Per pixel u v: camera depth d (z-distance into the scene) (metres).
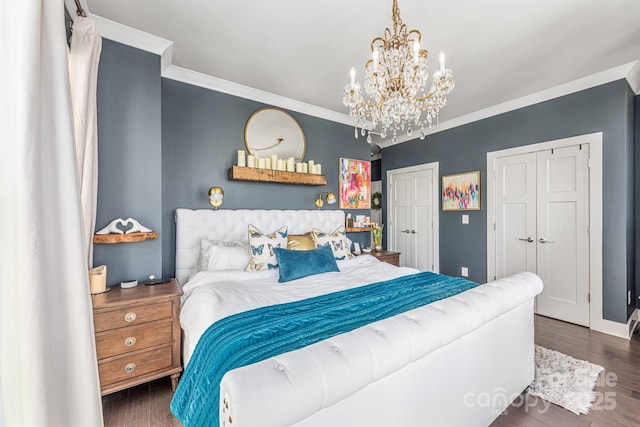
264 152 3.20
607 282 2.78
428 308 1.28
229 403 0.68
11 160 0.87
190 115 2.76
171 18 1.95
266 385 0.71
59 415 0.99
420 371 1.13
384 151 5.21
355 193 4.07
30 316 0.87
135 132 2.10
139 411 1.66
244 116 3.08
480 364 1.42
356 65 2.58
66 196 1.02
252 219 2.96
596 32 2.11
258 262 2.40
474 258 3.90
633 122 2.91
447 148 4.23
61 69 1.02
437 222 4.36
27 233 0.87
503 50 2.35
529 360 1.84
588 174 2.89
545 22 1.99
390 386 1.03
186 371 1.31
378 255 3.78
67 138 1.03
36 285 0.88
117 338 1.66
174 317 1.85
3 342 0.85
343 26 2.03
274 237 2.62
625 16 1.93
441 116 4.01
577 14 1.91
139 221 2.11
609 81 2.75
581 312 2.95
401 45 1.78
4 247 0.86
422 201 4.59
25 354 0.86
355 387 0.86
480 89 3.11
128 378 1.69
